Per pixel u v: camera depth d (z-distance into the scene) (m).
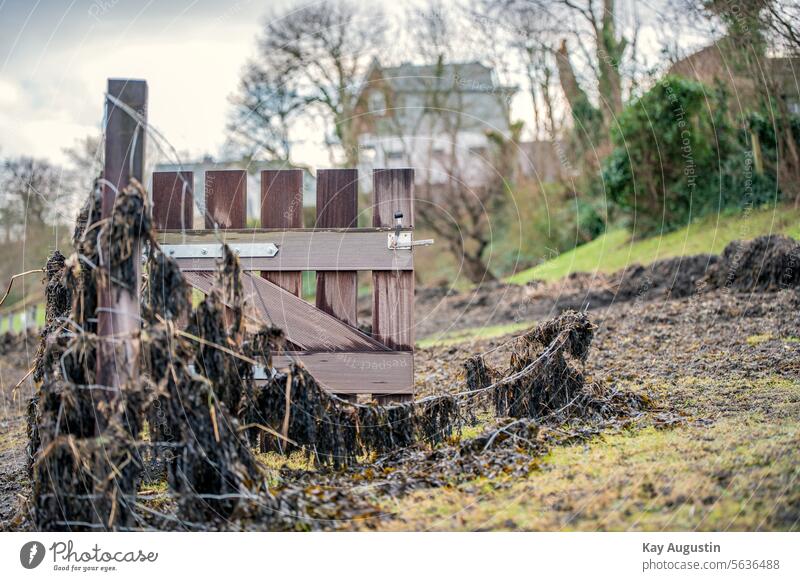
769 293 7.82
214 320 3.60
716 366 5.93
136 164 3.49
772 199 10.82
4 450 5.41
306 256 4.55
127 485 3.33
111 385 3.30
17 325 11.92
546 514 3.54
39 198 12.39
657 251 11.53
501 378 4.90
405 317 4.55
